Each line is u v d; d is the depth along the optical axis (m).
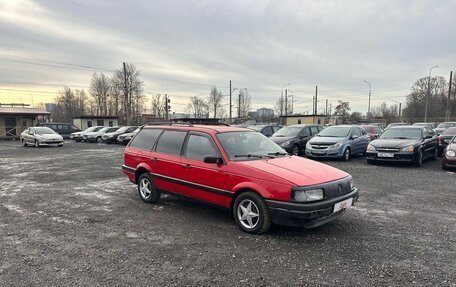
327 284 3.19
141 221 5.24
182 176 5.57
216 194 5.04
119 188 7.96
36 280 3.30
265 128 18.30
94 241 4.37
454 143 10.59
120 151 19.23
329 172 4.79
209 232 4.68
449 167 10.21
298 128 15.28
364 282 3.23
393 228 4.83
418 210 5.81
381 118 69.50
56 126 33.91
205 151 5.33
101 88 68.38
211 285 3.19
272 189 4.32
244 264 3.63
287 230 4.74
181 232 4.70
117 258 3.81
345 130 13.98
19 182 8.85
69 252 4.00
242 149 5.28
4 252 4.02
